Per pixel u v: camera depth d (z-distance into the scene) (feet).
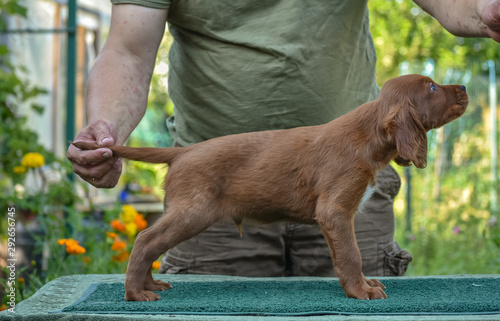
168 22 10.22
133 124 9.02
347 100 9.64
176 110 10.37
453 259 22.00
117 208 15.90
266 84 9.32
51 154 16.81
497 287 8.02
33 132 17.66
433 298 7.27
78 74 27.09
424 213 28.96
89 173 8.09
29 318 6.38
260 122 9.49
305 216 7.82
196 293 7.79
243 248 10.25
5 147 17.70
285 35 9.23
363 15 9.60
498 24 7.02
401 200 30.50
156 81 43.45
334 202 7.52
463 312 6.61
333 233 7.49
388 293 7.64
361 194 7.61
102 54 9.28
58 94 25.88
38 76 24.52
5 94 17.94
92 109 8.77
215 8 9.34
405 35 36.83
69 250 11.76
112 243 14.65
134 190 28.27
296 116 9.41
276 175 7.71
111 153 7.92
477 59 40.40
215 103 9.62
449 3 7.86
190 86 9.81
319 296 7.51
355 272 7.45
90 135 8.38
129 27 9.26
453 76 34.04
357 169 7.60
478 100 32.96
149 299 7.32
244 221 8.19
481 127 32.73
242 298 7.40
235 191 7.74
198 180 7.64
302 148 7.79
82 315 6.37
